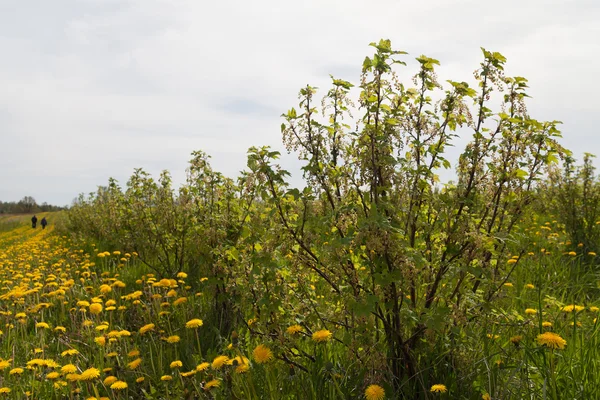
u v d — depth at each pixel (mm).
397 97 3248
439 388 2750
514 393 2842
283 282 3387
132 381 3770
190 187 6109
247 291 3730
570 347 3244
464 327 3223
